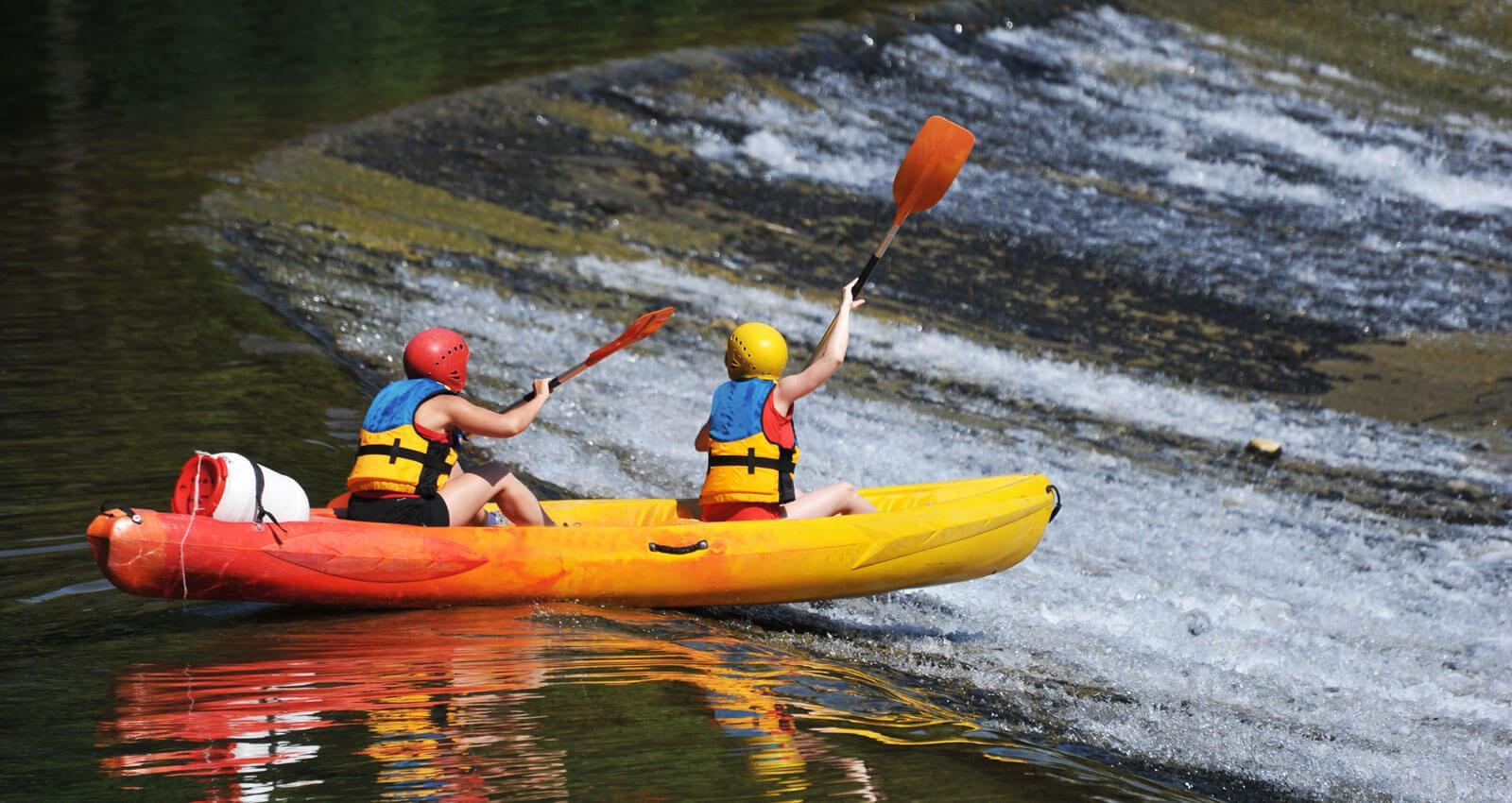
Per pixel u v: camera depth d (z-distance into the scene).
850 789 14.14
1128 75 69.94
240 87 54.53
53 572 19.48
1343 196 60.44
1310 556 29.38
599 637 18.39
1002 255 49.59
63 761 13.65
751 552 20.16
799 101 59.44
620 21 65.44
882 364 39.09
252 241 39.00
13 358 29.05
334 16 66.75
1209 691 21.59
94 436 25.11
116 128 48.62
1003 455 33.47
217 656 16.88
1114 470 33.66
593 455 29.86
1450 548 30.52
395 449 19.08
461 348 19.89
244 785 13.25
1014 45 70.25
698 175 51.75
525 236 43.75
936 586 23.30
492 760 14.02
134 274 35.31
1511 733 21.19
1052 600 25.22
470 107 53.12
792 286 44.09
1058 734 18.39
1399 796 18.39
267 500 18.28
